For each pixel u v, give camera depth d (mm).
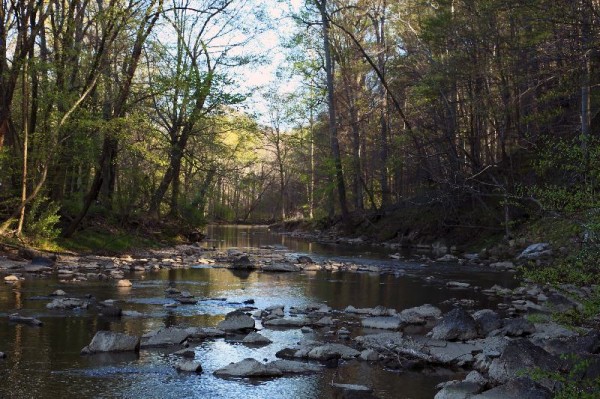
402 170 39656
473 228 28703
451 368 7848
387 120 40750
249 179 29547
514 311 11773
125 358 7816
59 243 20719
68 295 12500
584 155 6242
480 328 9688
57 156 19781
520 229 24391
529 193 7113
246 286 15266
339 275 18344
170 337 8758
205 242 34344
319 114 49281
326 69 37562
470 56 26281
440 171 30359
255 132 29141
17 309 10758
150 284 14953
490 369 7207
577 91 20266
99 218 25031
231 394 6492
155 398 6266
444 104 31078
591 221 5820
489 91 25906
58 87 19156
